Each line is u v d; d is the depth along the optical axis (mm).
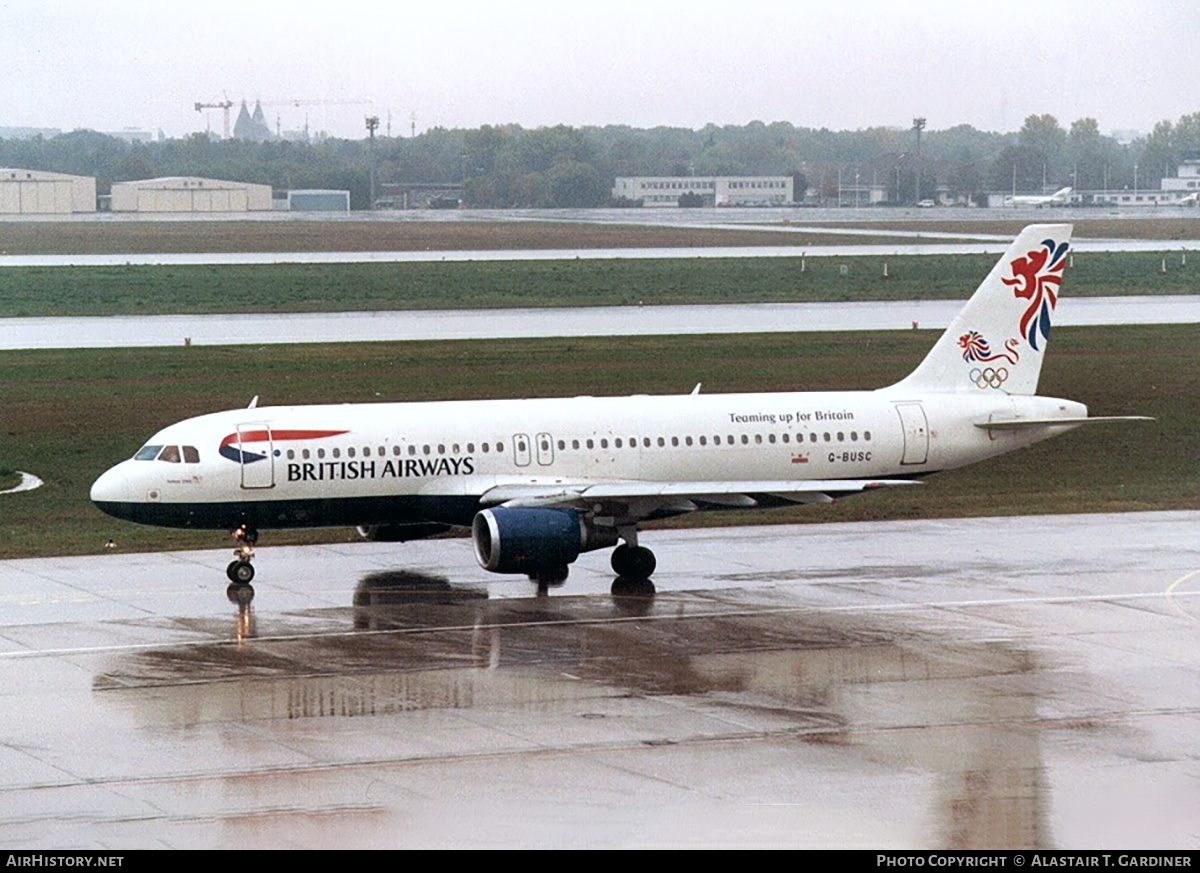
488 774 71438
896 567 119375
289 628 100312
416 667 90750
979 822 65188
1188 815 66125
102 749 75500
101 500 112188
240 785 70188
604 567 120750
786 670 89812
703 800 67875
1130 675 88438
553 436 119375
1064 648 94500
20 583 113375
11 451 169625
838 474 125188
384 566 120938
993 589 111188
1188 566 119000
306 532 134750
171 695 84875
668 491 111250
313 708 82312
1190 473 162625
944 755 74125
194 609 105500
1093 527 135500
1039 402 130000
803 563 121250
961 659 92062
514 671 89875
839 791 69000
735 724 79188
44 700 83875
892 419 126312
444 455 116938
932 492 153750
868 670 89688
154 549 126438
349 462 114812
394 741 76500
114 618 102750
